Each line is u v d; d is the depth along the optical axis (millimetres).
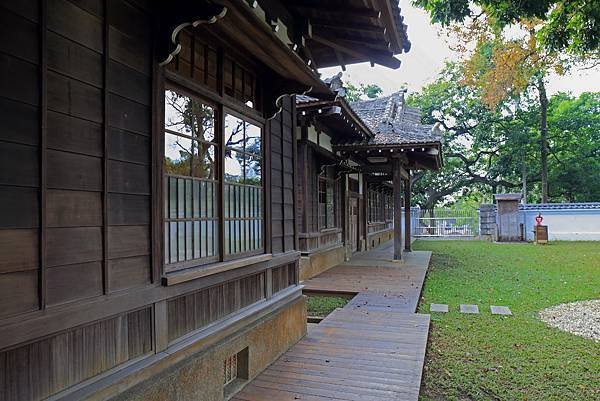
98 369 2057
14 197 1684
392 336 4730
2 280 1633
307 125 8219
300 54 4727
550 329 5328
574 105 23703
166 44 2461
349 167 11023
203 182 3047
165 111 2619
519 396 3438
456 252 14523
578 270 10227
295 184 4801
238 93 3572
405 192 14219
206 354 2863
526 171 24422
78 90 1979
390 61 4891
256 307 3725
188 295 2791
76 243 1955
